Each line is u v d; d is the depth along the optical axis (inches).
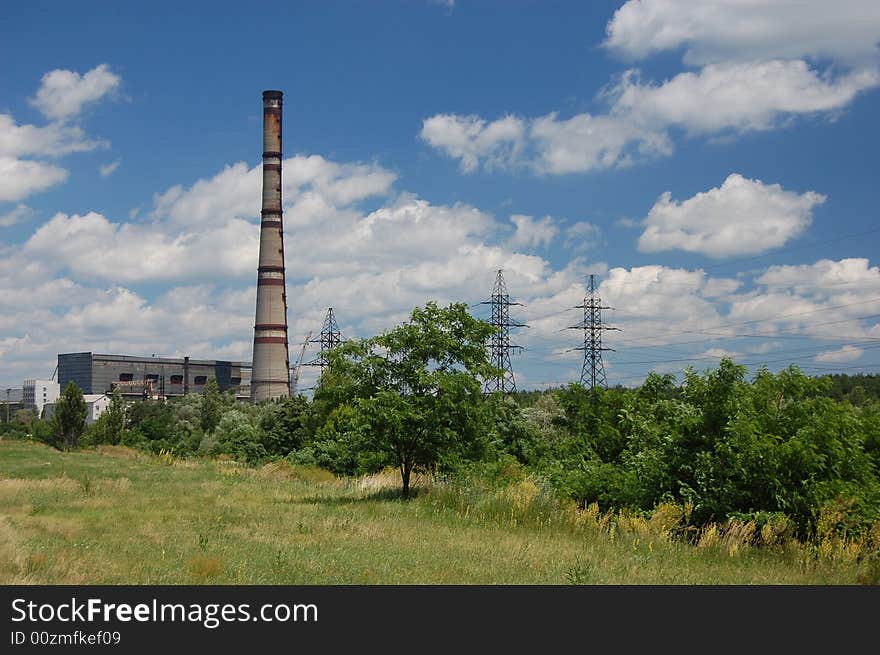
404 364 1090.7
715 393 836.6
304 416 2108.8
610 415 1131.3
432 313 1112.8
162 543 650.8
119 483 1235.9
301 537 709.3
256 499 1096.8
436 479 1160.2
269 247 5334.6
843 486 753.6
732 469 788.0
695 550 701.3
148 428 3646.7
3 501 978.7
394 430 1074.1
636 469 880.3
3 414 6594.5
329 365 1147.9
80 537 682.8
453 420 1085.1
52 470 1585.9
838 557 663.1
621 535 768.9
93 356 6988.2
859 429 848.3
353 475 1616.6
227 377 7736.2
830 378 831.7
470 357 1101.7
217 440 2691.9
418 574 547.2
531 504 880.3
